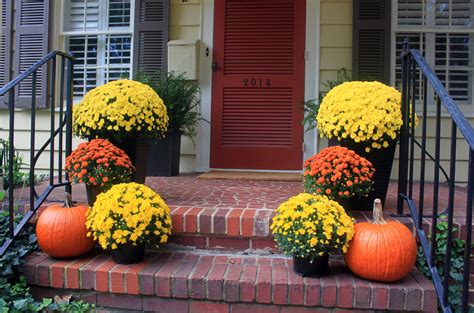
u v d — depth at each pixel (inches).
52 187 90.0
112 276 72.6
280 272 73.0
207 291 70.3
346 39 147.5
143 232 72.3
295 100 151.3
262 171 152.8
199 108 155.5
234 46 154.0
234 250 82.1
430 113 143.0
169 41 152.0
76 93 160.2
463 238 77.6
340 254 78.5
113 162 85.4
